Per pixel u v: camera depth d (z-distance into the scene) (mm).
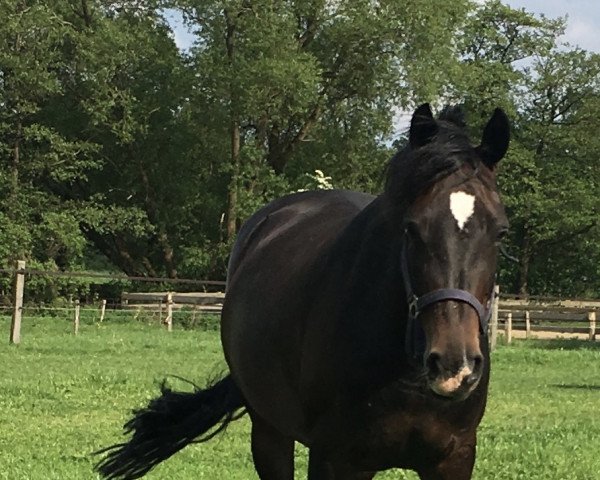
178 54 37344
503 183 42938
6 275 33844
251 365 5316
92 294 38781
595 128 45438
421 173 3908
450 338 3654
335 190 6082
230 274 6332
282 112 36875
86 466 7738
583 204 42469
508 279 45938
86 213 36125
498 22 46156
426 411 4195
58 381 13477
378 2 35719
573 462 8094
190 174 39125
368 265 4363
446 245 3752
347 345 4332
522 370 17500
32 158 35594
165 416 6277
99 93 35219
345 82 37562
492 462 8078
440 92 36938
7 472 7418
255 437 5805
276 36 34750
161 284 39438
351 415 4312
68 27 34469
